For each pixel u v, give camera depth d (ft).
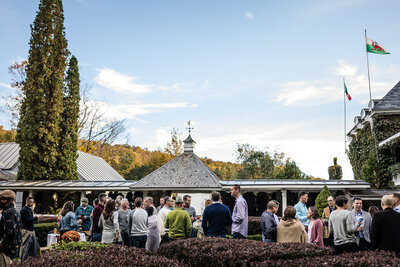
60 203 76.38
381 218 21.72
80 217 39.22
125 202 33.09
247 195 64.03
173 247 22.16
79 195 72.95
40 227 49.83
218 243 21.76
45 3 85.05
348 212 23.93
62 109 84.64
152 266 16.74
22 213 30.83
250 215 63.16
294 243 22.18
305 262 17.38
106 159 154.51
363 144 86.43
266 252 19.80
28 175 79.05
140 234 31.17
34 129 79.87
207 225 28.30
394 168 71.46
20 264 16.52
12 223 21.49
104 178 108.88
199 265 20.16
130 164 165.58
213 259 19.57
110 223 29.66
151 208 33.60
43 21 84.48
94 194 71.00
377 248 21.71
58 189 69.31
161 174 67.21
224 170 176.04
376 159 77.15
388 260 17.04
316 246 21.57
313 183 60.80
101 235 31.19
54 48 84.94
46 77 82.69
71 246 23.71
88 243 24.34
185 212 29.30
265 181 64.64
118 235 29.60
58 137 82.84
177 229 28.86
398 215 21.62
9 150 112.37
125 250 20.27
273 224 25.77
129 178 150.71
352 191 61.62
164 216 33.40
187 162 69.72
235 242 22.36
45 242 50.70
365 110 84.58
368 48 90.74
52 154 80.43
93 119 143.54
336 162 100.99
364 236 28.12
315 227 26.55
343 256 18.58
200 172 66.39
